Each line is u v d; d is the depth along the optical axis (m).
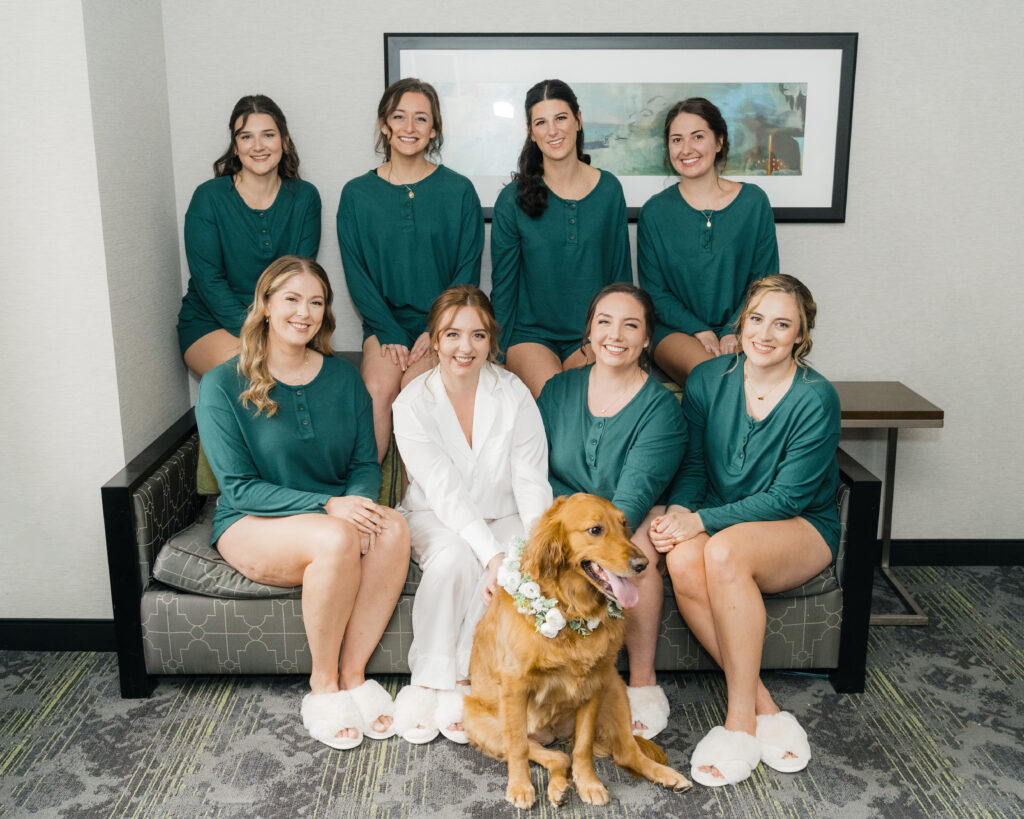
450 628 2.36
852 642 2.49
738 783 2.14
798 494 2.35
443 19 3.09
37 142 2.48
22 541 2.71
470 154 3.18
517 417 2.52
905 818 2.02
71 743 2.28
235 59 3.11
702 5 3.08
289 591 2.41
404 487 2.82
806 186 3.19
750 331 2.35
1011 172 3.20
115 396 2.63
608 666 2.08
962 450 3.40
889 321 3.31
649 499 2.41
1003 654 2.74
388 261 3.04
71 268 2.55
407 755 2.24
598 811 2.04
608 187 3.03
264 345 2.45
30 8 2.42
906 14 3.08
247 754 2.24
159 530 2.51
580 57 3.10
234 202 2.98
